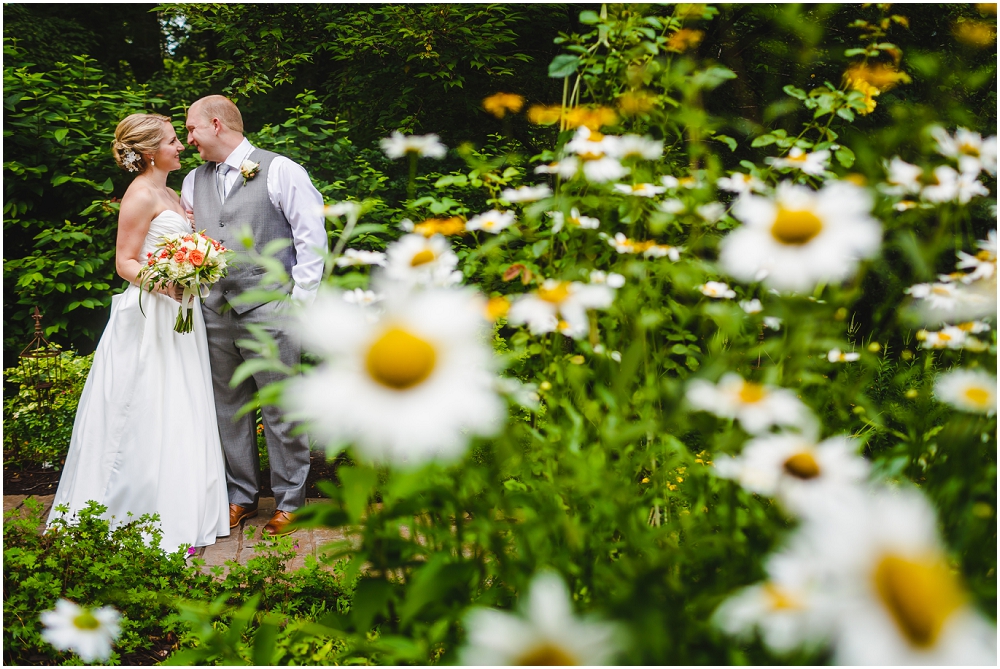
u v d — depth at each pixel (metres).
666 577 0.93
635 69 1.54
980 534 0.96
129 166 3.22
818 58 2.56
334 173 5.38
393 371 0.68
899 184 1.22
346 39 5.86
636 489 1.26
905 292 1.31
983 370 1.13
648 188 1.39
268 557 2.35
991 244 1.28
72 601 2.03
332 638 1.46
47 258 5.12
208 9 6.50
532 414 1.40
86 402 3.19
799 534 0.68
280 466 3.34
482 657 0.62
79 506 3.08
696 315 1.35
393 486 0.89
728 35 4.22
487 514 1.05
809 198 0.97
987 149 1.25
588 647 0.62
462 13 5.78
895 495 1.03
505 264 1.47
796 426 1.00
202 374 3.27
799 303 1.06
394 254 1.25
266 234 3.26
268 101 6.89
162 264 2.98
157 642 2.07
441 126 6.20
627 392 1.29
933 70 1.60
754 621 0.78
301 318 1.09
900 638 0.54
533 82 6.09
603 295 1.13
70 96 5.74
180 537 3.08
